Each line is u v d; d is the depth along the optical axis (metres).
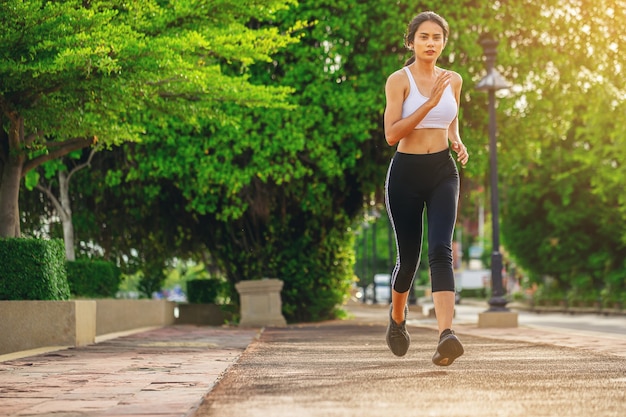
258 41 17.78
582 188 53.34
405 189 7.40
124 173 27.86
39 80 14.94
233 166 26.02
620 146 37.97
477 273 91.94
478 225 108.25
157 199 29.31
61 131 16.02
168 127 25.41
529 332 18.55
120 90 15.12
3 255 14.44
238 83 17.88
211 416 5.09
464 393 5.97
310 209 28.84
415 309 43.56
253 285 26.06
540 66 30.03
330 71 26.91
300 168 26.36
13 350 13.99
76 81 14.99
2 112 16.34
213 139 25.66
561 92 30.45
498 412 5.12
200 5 16.80
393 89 7.48
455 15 28.44
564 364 8.48
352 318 32.72
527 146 30.48
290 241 29.81
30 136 17.19
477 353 10.34
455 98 7.63
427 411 5.16
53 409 5.82
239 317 29.20
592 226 53.75
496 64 28.45
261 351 11.29
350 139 27.23
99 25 14.45
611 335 16.69
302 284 29.75
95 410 5.74
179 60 15.38
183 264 32.47
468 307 64.75
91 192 28.53
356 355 10.18
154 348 13.24
